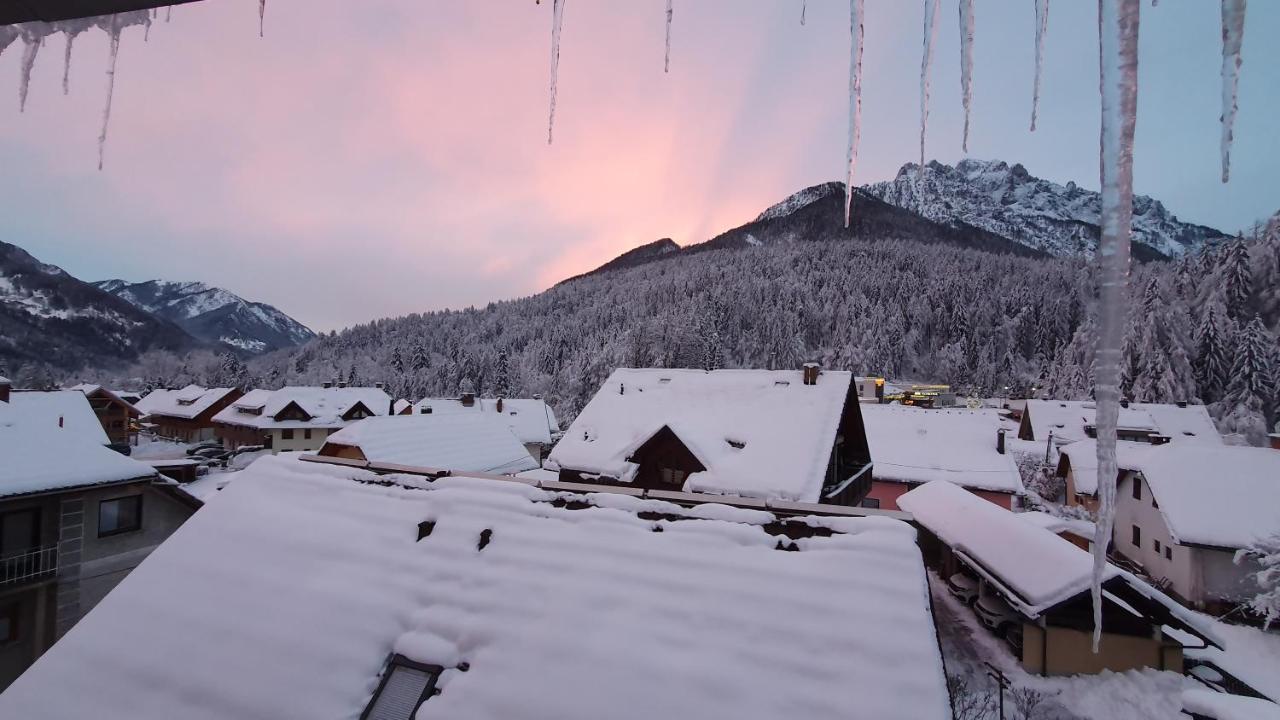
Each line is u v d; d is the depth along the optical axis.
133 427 57.56
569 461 18.80
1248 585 17.92
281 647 5.72
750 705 4.70
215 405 58.12
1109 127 2.57
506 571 6.09
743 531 6.12
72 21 3.59
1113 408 2.65
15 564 12.58
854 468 20.84
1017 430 51.59
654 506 6.64
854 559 5.67
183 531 7.36
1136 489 22.95
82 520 13.67
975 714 11.14
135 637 6.14
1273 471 19.28
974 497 18.56
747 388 19.80
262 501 7.70
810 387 18.84
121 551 14.38
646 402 20.69
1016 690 11.97
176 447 50.06
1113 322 2.62
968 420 31.59
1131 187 2.53
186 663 5.78
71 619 13.38
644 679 4.95
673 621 5.38
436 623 5.66
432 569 6.26
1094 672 12.54
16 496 12.26
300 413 49.34
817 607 5.31
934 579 18.92
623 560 6.02
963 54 3.38
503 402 48.53
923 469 29.14
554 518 6.66
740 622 5.29
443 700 5.06
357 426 22.44
